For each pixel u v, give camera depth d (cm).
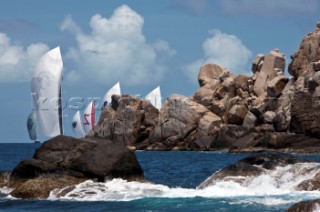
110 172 7919
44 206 6800
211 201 6844
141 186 7712
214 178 8000
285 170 7850
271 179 7706
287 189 7556
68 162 7981
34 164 7894
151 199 7062
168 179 10562
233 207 6425
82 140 8256
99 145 8175
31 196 7406
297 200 6781
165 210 6359
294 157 8225
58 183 7631
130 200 7038
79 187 7506
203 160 19862
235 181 7769
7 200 7250
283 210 6194
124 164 8056
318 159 19650
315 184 7481
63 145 8144
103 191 7450
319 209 5481
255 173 7875
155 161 19250
